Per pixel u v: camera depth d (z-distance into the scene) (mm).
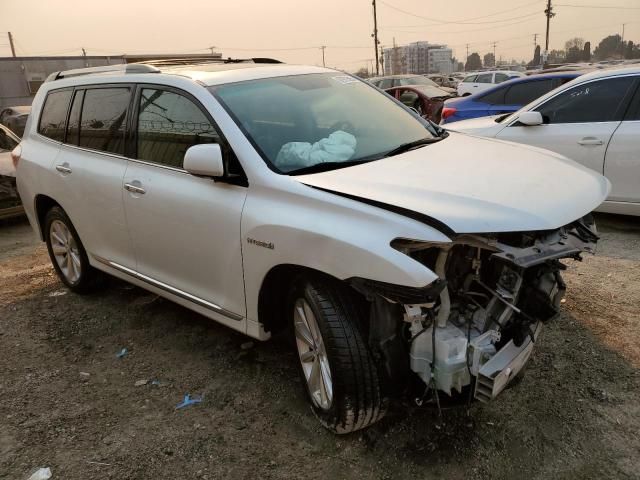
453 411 2990
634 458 2584
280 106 3395
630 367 3277
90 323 4352
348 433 2846
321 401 2867
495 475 2543
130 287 5020
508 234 2473
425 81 20297
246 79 3533
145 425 3053
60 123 4617
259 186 2924
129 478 2668
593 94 5824
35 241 7047
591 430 2781
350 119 3574
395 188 2619
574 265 4859
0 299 4949
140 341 4012
